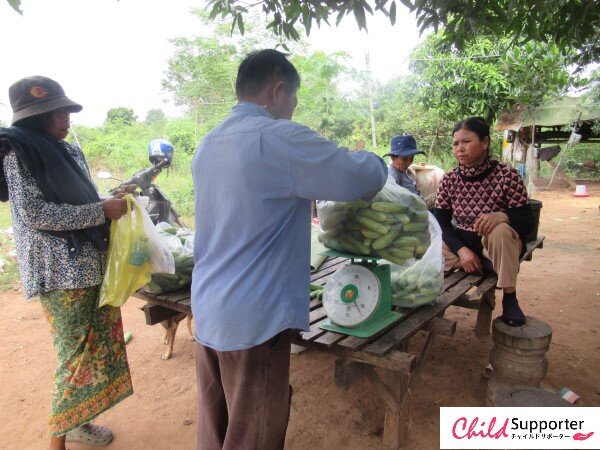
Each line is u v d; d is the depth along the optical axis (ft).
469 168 10.09
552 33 10.44
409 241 6.60
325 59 34.76
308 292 5.57
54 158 7.14
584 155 61.11
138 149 54.29
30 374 11.09
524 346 8.32
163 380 10.64
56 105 7.16
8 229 25.88
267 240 5.14
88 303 7.63
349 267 7.11
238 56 39.22
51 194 7.06
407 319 7.37
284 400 5.59
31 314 14.98
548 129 54.95
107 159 53.26
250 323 5.06
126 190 8.27
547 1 9.01
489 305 12.30
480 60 29.01
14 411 9.58
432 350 11.84
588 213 33.06
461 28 9.77
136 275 7.72
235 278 5.12
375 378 7.53
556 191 46.52
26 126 7.15
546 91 29.53
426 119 44.29
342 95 50.70
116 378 8.21
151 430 8.83
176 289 8.86
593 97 36.27
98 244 7.60
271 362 5.36
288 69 5.66
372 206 6.49
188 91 42.37
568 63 16.05
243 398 5.33
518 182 9.66
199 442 6.15
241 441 5.45
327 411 9.23
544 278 17.67
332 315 6.81
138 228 7.68
